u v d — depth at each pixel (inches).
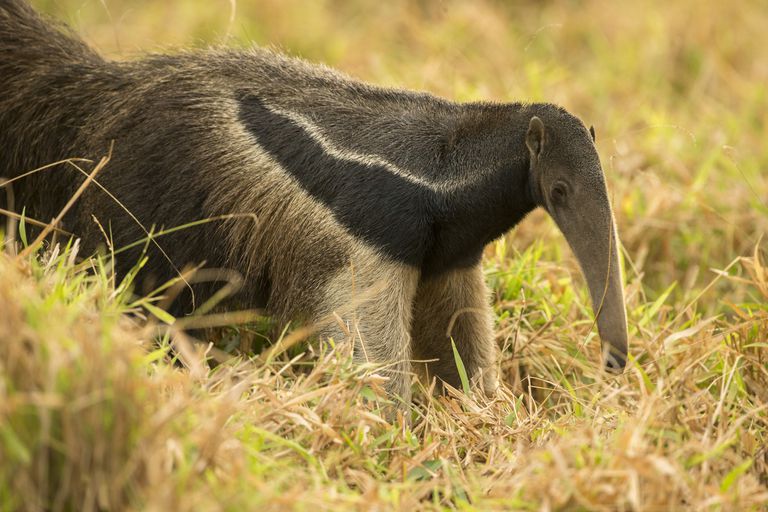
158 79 868.6
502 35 1769.2
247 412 693.3
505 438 777.6
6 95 903.1
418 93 855.1
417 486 681.0
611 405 814.5
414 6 1887.3
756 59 1745.8
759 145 1432.1
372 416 727.1
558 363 932.6
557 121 784.3
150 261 860.0
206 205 840.9
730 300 1111.6
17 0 923.4
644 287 1153.4
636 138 1413.6
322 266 810.8
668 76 1694.1
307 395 708.7
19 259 695.1
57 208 903.1
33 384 573.3
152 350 840.9
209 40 1710.1
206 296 875.4
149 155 848.3
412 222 794.2
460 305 881.5
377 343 799.7
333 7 1934.1
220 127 838.5
